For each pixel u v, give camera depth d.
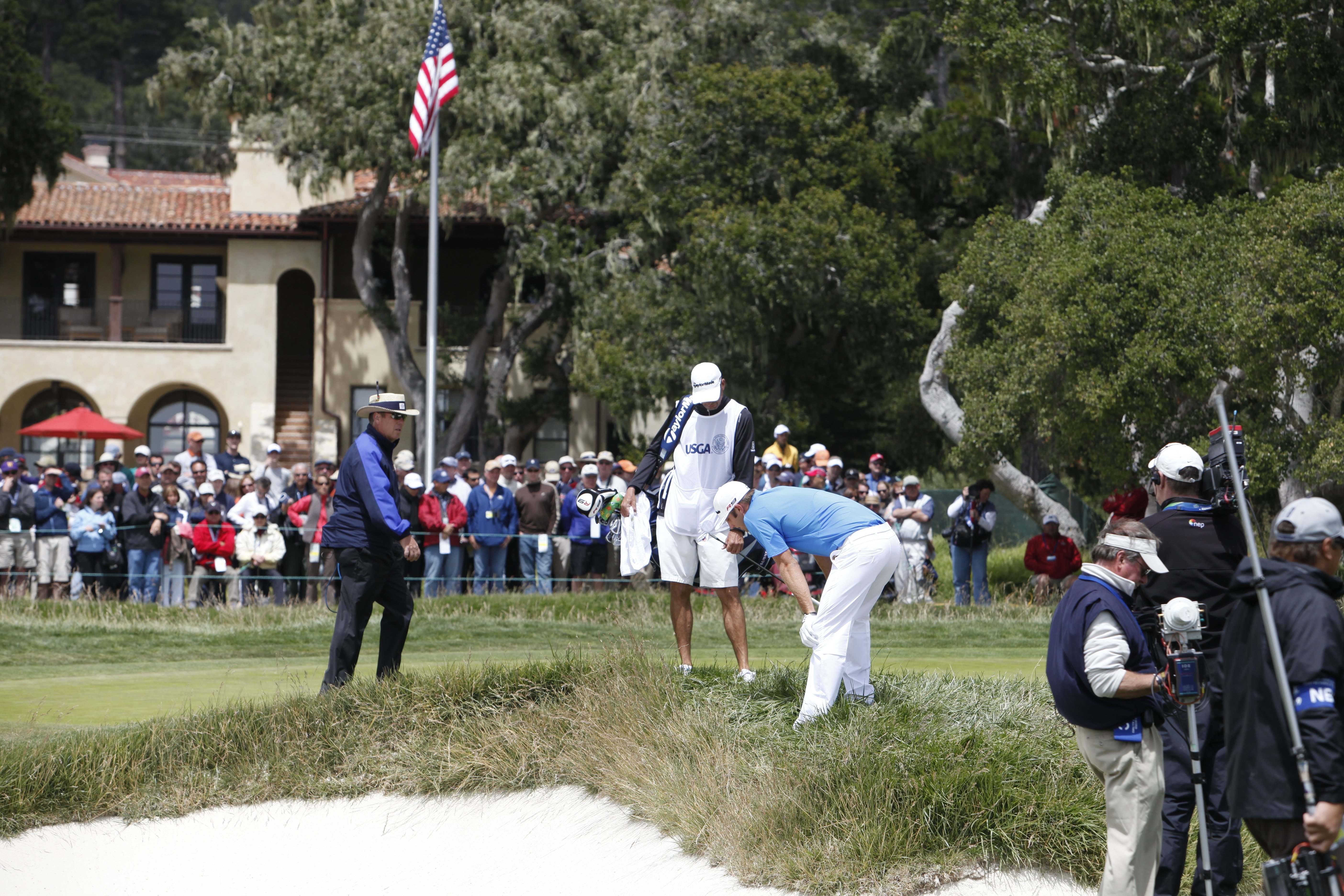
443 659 43.34
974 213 111.25
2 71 102.62
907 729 25.12
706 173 99.19
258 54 107.69
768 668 31.56
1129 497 31.41
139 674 41.66
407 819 25.70
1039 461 99.06
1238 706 16.33
